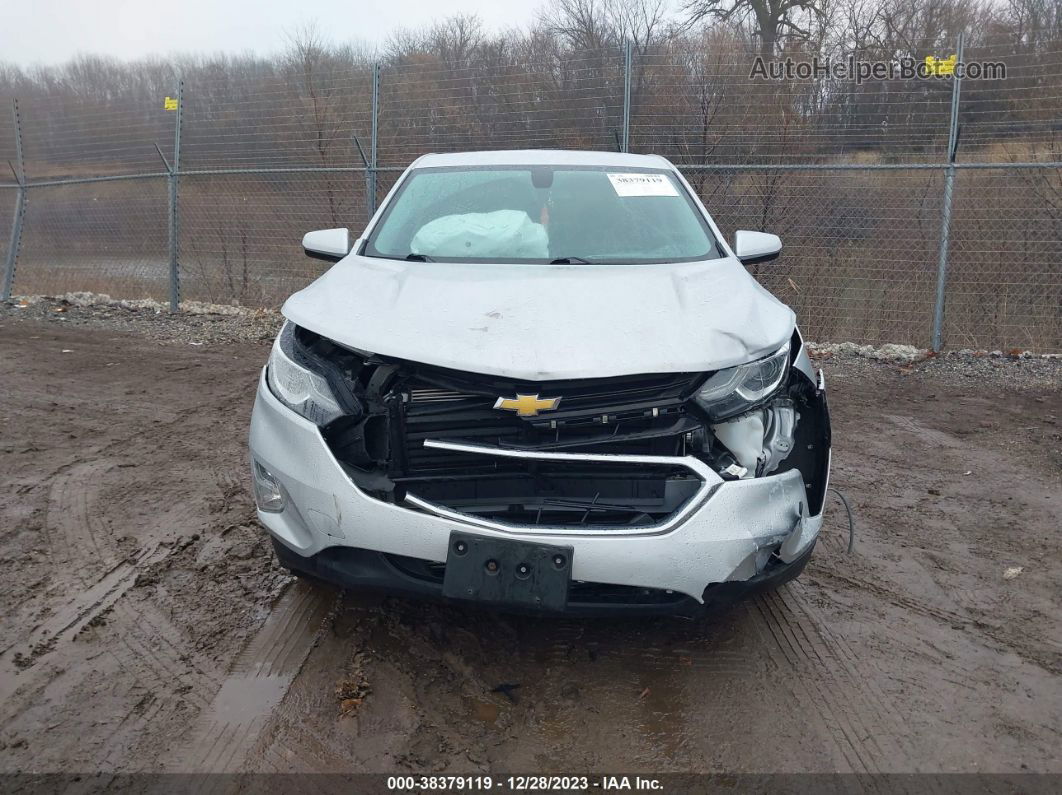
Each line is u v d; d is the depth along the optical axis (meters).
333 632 3.23
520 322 2.95
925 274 8.91
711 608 2.84
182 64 10.39
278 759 2.54
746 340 2.95
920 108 8.98
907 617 3.54
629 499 2.77
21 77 11.09
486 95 9.45
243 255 10.38
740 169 8.84
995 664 3.21
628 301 3.16
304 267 10.25
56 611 3.33
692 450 2.85
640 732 2.75
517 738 2.70
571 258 3.76
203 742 2.60
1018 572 3.96
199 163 10.36
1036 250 8.69
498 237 3.91
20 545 3.89
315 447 2.82
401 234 4.02
